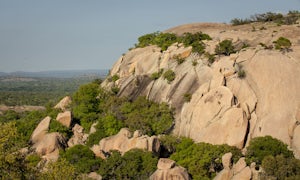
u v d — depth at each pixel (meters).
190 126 67.25
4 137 34.75
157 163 57.25
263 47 72.12
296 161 49.88
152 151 60.53
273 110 61.44
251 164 51.72
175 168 54.00
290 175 48.47
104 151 65.69
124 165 57.56
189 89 73.62
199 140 64.00
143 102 77.88
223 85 67.56
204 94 68.50
